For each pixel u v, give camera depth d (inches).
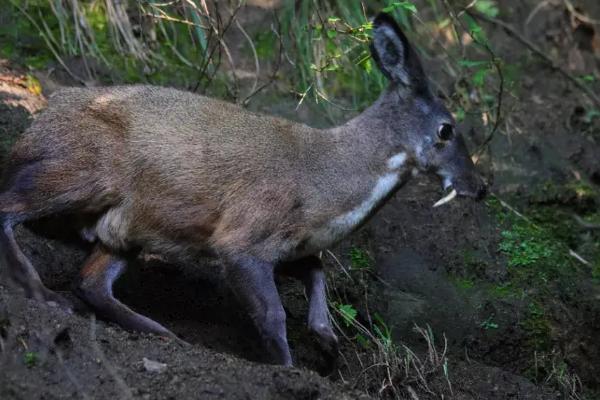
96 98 376.2
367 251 470.0
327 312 391.9
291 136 382.3
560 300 477.4
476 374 424.8
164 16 491.2
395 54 394.9
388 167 391.9
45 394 297.7
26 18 525.3
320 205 377.4
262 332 362.9
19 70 494.6
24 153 370.6
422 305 457.1
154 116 375.2
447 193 506.3
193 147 371.2
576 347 466.6
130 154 369.7
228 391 313.4
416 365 410.0
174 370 319.6
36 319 327.0
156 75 527.2
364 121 395.2
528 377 450.3
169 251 379.6
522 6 655.8
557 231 525.7
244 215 367.9
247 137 376.2
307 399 319.6
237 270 365.4
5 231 362.9
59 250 417.7
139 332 360.5
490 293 470.0
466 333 453.7
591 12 662.5
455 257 482.9
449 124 400.8
